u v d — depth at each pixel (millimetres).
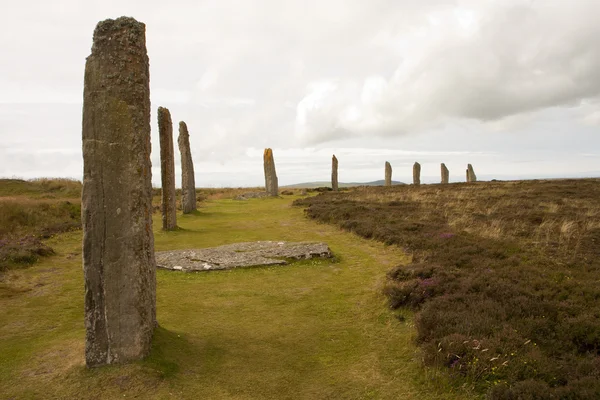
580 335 6734
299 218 22062
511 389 5371
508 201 22828
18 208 20281
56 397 5746
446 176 47656
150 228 6961
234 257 13188
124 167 6277
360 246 15258
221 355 7105
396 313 8703
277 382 6355
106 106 6184
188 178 23984
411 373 6492
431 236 14836
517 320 7250
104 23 6242
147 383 6012
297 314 8984
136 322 6414
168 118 18281
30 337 7684
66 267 12328
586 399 5062
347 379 6457
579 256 11516
